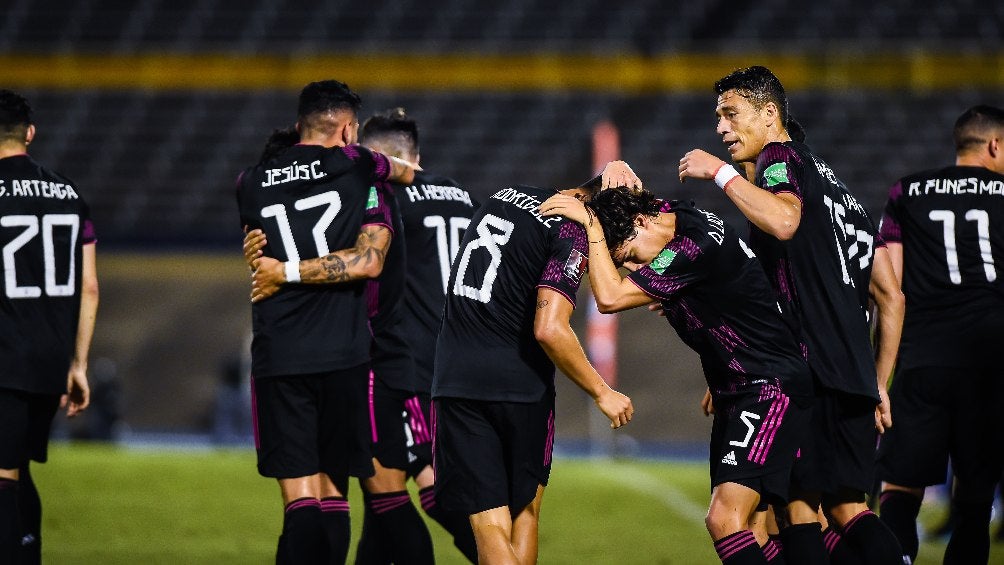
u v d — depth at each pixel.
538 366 16.83
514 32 83.50
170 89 81.56
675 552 26.45
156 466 41.25
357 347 18.70
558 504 33.88
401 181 19.61
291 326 18.45
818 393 17.19
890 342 18.47
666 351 62.38
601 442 57.09
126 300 66.25
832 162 75.25
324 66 77.44
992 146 20.53
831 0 83.19
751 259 16.69
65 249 19.45
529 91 80.69
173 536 27.20
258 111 81.44
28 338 18.83
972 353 19.94
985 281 20.06
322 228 18.53
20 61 78.06
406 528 19.62
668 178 73.81
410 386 20.05
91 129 79.88
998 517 33.97
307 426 18.59
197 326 65.00
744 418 16.64
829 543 17.89
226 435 54.03
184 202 75.62
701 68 76.44
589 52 77.00
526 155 77.38
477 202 21.92
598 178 18.31
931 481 20.25
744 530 16.36
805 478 17.12
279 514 31.22
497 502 16.67
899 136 76.62
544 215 16.59
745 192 16.55
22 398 18.84
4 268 18.78
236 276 67.25
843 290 17.12
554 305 16.03
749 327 16.67
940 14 82.00
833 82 75.12
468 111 80.44
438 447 17.12
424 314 20.70
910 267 20.56
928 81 74.62
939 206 20.30
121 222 74.38
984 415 20.06
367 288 19.69
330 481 19.08
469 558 20.36
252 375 18.73
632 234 16.78
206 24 84.75
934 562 25.56
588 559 25.28
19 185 19.08
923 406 20.22
